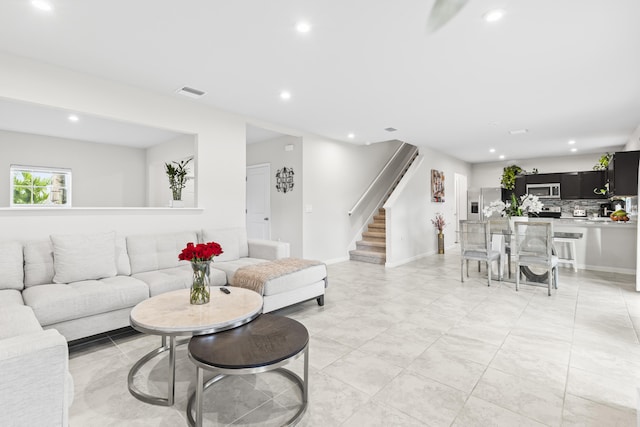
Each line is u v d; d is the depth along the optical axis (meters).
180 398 1.88
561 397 1.87
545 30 2.32
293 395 1.91
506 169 8.20
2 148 4.96
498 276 4.77
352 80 3.24
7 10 2.07
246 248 4.15
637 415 1.55
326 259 5.97
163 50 2.63
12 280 2.52
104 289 2.50
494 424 1.64
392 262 5.76
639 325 2.97
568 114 4.43
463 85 3.38
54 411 1.11
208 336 1.83
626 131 5.42
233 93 3.59
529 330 2.87
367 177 7.04
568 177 7.34
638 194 4.20
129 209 3.44
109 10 2.09
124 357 2.38
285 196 5.73
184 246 3.59
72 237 2.83
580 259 5.59
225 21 2.21
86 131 5.06
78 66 2.92
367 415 1.72
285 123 4.88
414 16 2.15
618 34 2.37
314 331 2.86
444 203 7.79
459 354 2.41
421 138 5.97
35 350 1.07
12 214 2.79
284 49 2.61
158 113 3.58
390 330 2.88
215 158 4.12
